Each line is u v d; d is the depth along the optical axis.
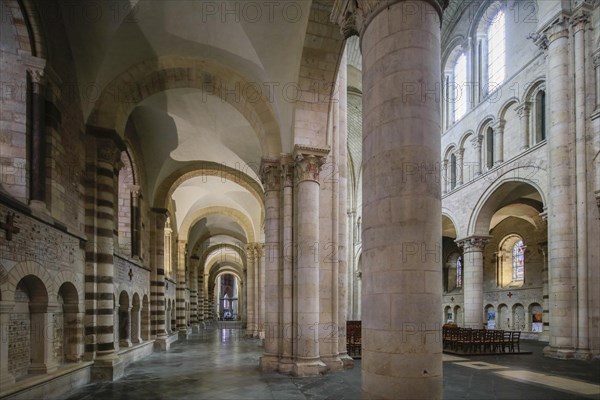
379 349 5.89
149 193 22.17
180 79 14.86
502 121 23.83
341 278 14.56
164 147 21.08
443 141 30.17
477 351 18.98
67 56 11.66
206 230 42.44
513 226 31.20
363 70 6.93
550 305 17.47
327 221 14.37
